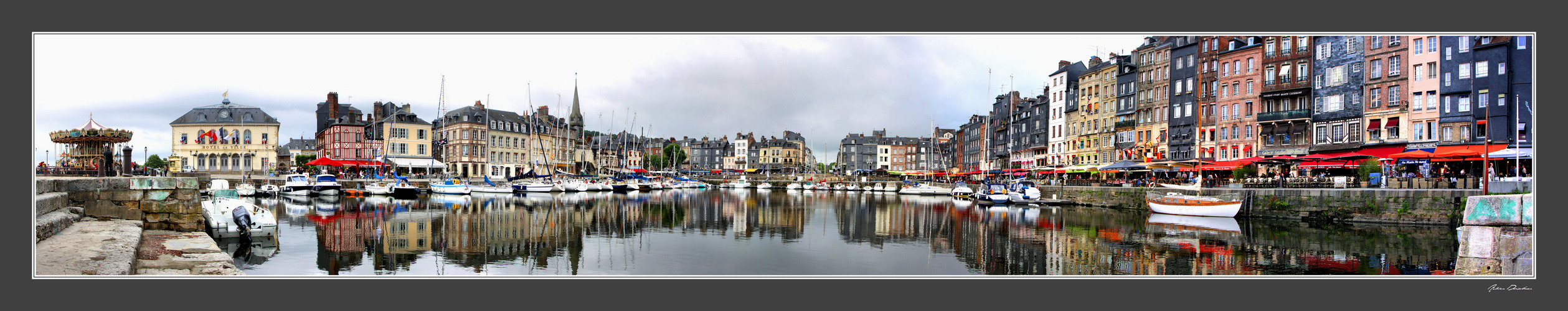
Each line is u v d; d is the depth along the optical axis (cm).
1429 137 4747
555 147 11612
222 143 8288
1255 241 2942
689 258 2491
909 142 17362
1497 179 3406
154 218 1947
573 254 2564
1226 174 5678
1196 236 3156
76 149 3506
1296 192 3803
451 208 4878
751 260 2455
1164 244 2880
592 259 2438
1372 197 3488
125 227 1712
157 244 1689
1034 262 2430
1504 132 4366
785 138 18750
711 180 12531
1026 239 3059
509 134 10400
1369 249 2650
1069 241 3000
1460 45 4609
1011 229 3547
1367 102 5138
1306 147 5534
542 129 11338
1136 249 2741
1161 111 6919
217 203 2697
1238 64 6178
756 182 12275
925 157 17212
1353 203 3562
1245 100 6103
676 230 3456
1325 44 5497
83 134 3434
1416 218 3331
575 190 7962
